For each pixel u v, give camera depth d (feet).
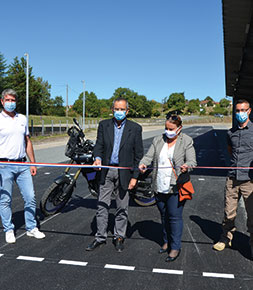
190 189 10.90
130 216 16.52
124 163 12.11
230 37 28.73
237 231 14.08
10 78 190.08
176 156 11.06
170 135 10.94
